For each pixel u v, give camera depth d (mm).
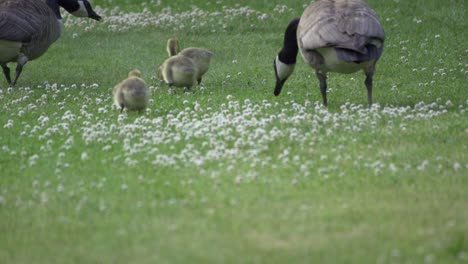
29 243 9359
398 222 9531
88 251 9023
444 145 12977
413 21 26469
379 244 8852
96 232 9594
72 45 26359
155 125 14805
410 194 10617
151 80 20688
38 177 11852
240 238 9188
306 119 14859
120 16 29938
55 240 9414
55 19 20484
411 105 16688
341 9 15172
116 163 12469
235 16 28766
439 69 20656
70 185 11461
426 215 9742
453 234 9039
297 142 13297
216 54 24203
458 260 8383
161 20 28922
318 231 9320
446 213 9797
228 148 13102
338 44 14594
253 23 27891
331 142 13234
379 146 13047
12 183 11664
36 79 21531
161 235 9383
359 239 9023
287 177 11492
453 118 14891
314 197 10586
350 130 13984
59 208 10516
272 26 27484
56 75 22031
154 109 16562
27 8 19562
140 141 13656
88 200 10742
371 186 11000
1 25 18969
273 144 13180
